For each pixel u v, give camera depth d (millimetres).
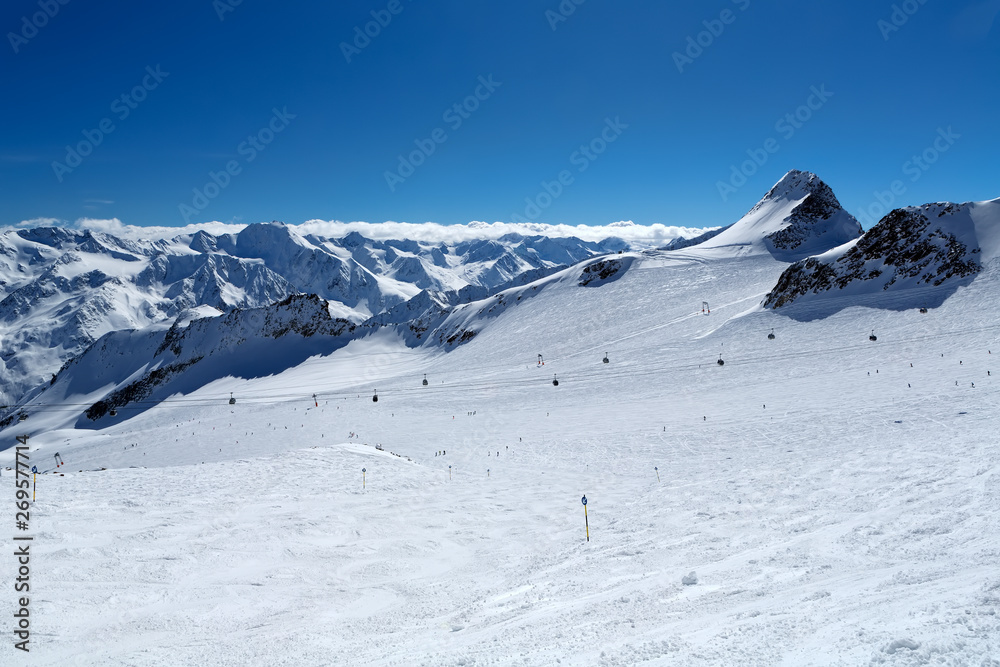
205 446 91062
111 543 23844
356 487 39281
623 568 20172
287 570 23016
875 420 51094
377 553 26078
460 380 121000
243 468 43156
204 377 188750
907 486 25219
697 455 50625
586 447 60594
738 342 105250
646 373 98125
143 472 40875
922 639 8156
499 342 152875
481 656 11930
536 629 13734
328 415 102938
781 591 13711
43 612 16969
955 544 15203
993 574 11297
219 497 33469
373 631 16547
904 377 68688
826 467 35125
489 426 80750
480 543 28516
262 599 19781
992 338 78188
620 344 123750
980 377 61500
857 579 13500
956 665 7281
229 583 21062
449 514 34031
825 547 17609
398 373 156125
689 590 15516
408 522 31766
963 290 98125
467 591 20625
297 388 152250
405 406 103312
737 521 25344
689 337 116000
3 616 16547
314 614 18484
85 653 14898
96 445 108062
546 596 17828
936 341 82312
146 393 182250
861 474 31016
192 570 22000
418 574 23516
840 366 81500
